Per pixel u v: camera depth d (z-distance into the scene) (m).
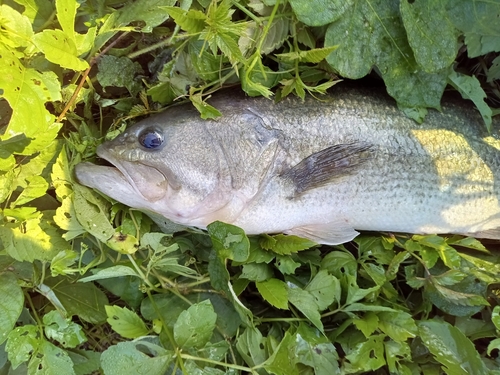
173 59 0.32
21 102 0.27
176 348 0.31
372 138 0.35
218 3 0.31
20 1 0.29
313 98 0.35
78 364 0.34
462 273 0.37
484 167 0.37
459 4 0.33
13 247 0.32
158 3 0.31
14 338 0.31
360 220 0.37
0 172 0.31
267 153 0.34
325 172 0.35
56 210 0.33
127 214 0.35
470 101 0.37
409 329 0.35
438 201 0.37
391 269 0.37
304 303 0.35
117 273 0.33
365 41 0.33
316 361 0.34
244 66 0.31
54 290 0.34
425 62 0.33
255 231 0.36
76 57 0.29
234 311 0.36
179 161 0.33
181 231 0.37
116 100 0.34
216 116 0.33
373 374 0.37
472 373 0.35
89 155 0.34
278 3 0.30
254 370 0.32
